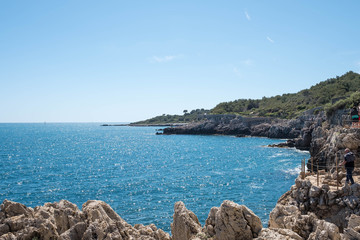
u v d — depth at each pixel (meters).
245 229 13.62
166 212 38.72
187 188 52.38
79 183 58.31
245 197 44.78
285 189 49.31
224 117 199.50
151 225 19.44
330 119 66.88
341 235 13.62
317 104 163.62
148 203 43.09
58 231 16.42
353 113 34.03
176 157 100.12
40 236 15.05
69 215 16.66
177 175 65.88
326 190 19.42
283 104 198.88
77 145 153.88
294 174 62.72
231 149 118.56
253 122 181.38
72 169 76.62
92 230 14.71
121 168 77.88
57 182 59.47
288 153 100.50
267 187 51.16
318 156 50.84
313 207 19.59
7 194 49.72
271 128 161.38
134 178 63.06
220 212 14.22
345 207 18.38
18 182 59.66
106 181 60.12
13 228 15.64
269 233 13.10
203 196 46.44
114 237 14.33
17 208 17.12
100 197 47.19
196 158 96.12
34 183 58.66
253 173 65.31
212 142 152.50
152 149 129.12
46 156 106.31
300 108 174.38
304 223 15.55
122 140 186.75
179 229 16.27
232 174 65.06
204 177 62.47
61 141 180.25
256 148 119.31
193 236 14.98
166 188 52.75
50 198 47.28
